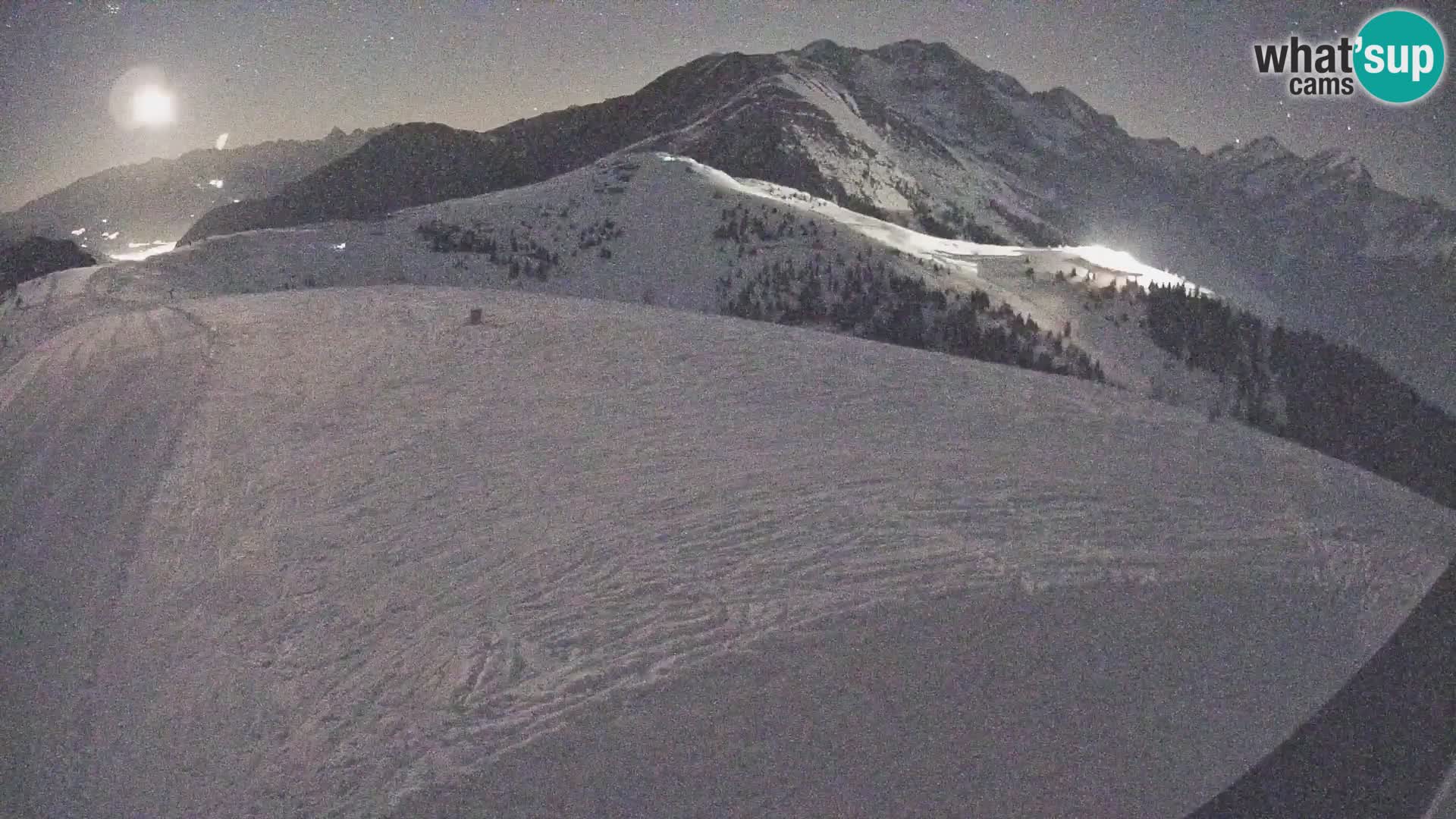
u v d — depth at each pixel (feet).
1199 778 18.84
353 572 27.96
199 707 22.26
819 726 19.26
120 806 19.35
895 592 23.41
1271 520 31.30
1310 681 21.49
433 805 17.66
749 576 24.90
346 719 20.76
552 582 25.67
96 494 37.14
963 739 19.29
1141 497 32.55
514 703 20.17
